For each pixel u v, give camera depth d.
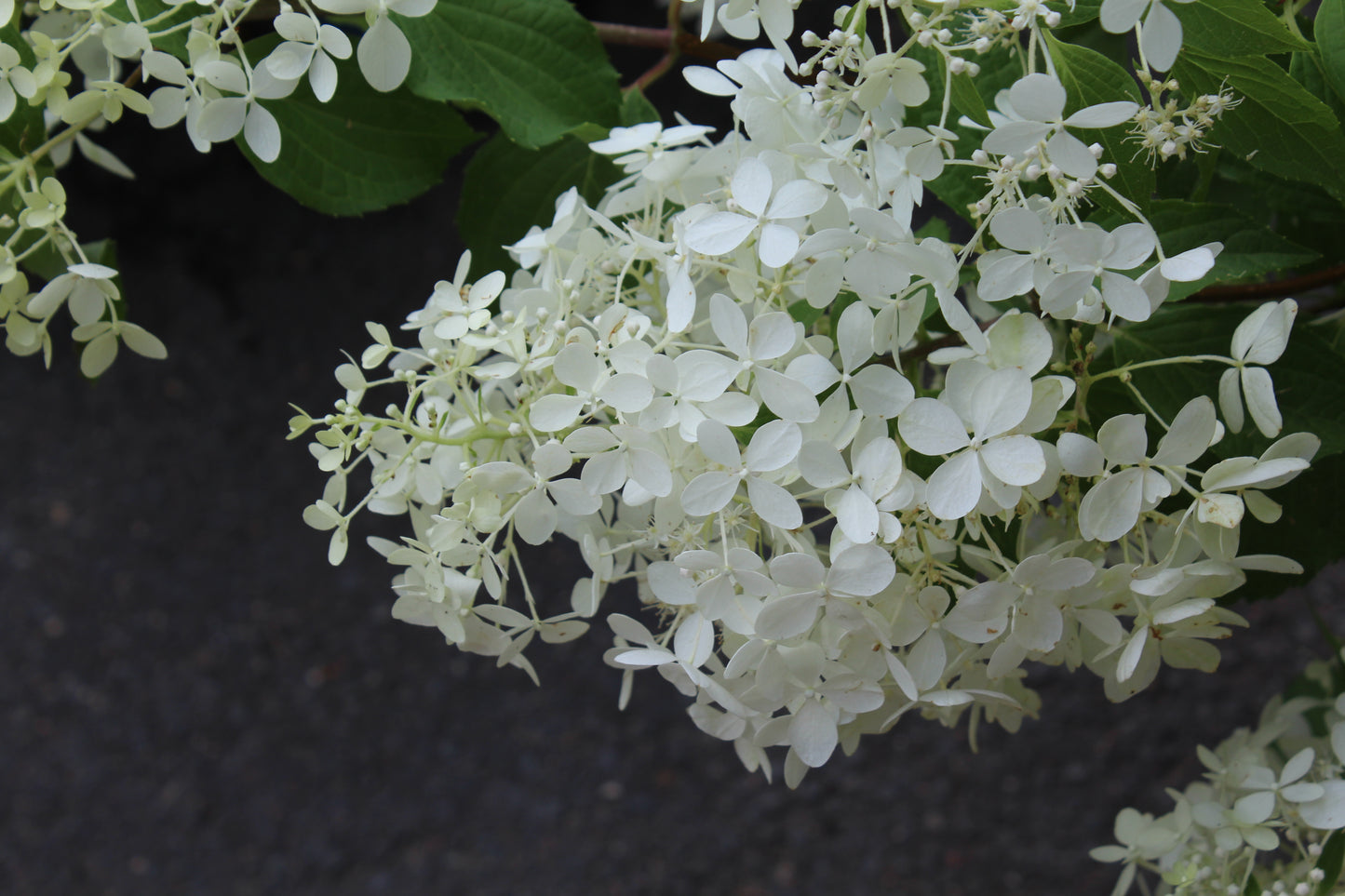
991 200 0.77
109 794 2.25
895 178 0.78
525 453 0.81
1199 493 0.77
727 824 2.14
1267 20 0.75
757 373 0.76
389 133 0.87
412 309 2.54
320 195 0.87
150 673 2.34
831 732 0.79
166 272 2.60
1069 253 0.75
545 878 2.14
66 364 2.57
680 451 0.78
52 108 0.80
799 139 0.79
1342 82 0.79
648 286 0.82
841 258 0.76
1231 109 0.78
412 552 0.79
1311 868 0.84
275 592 2.39
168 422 2.53
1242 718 2.02
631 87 0.89
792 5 0.78
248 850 2.20
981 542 0.80
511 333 0.78
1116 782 2.05
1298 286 0.86
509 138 0.87
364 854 2.19
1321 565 0.86
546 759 2.22
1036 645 0.77
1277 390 0.82
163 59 0.80
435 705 2.29
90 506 2.47
